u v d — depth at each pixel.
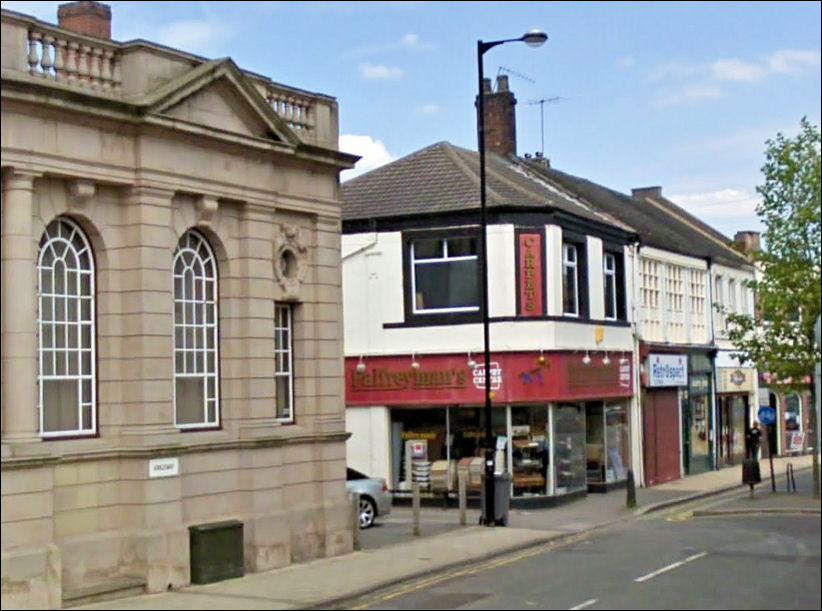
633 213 40.09
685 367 38.94
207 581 18.06
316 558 20.86
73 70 17.17
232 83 19.31
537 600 16.00
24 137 16.00
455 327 30.17
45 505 15.88
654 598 15.77
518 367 29.55
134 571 17.25
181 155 18.44
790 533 23.11
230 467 19.28
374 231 31.08
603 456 33.25
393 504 30.67
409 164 33.09
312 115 22.12
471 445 30.30
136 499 17.41
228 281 19.75
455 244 30.38
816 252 30.52
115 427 17.56
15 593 15.24
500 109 38.47
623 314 34.69
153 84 18.09
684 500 31.55
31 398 15.92
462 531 24.83
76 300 17.38
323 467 21.39
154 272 17.86
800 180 30.48
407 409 31.00
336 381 21.94
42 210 16.61
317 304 21.66
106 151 17.30
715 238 47.75
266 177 20.28
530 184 34.00
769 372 31.92
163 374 17.91
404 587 18.02
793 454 49.97
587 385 31.47
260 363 19.95
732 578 17.38
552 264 29.97
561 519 27.17
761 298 30.97
